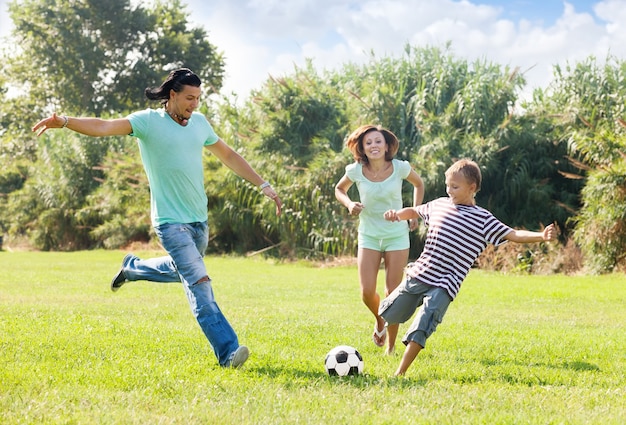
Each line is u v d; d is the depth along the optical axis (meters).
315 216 19.47
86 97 42.16
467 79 20.11
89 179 27.53
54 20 40.81
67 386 4.11
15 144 41.25
